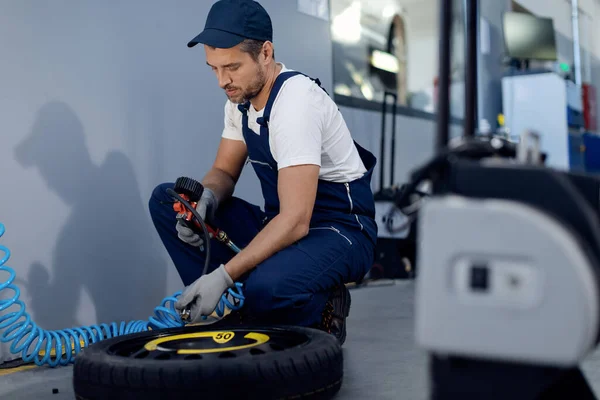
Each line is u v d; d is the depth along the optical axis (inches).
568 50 279.3
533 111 211.5
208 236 67.5
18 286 77.5
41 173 80.8
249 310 67.9
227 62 64.9
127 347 58.4
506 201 26.3
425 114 191.5
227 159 79.7
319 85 70.4
